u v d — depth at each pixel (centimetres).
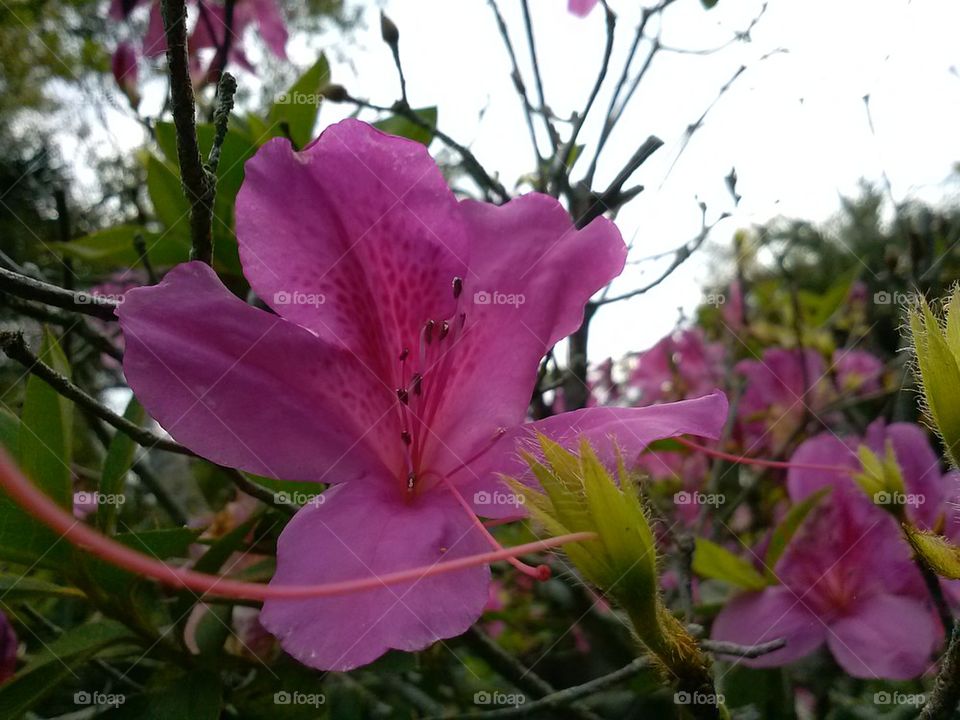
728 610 17
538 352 12
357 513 11
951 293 12
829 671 20
